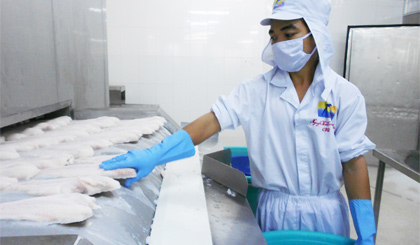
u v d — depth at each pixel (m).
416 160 1.36
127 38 2.94
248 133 1.11
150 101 3.07
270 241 0.93
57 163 0.81
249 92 1.08
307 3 0.89
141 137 1.24
